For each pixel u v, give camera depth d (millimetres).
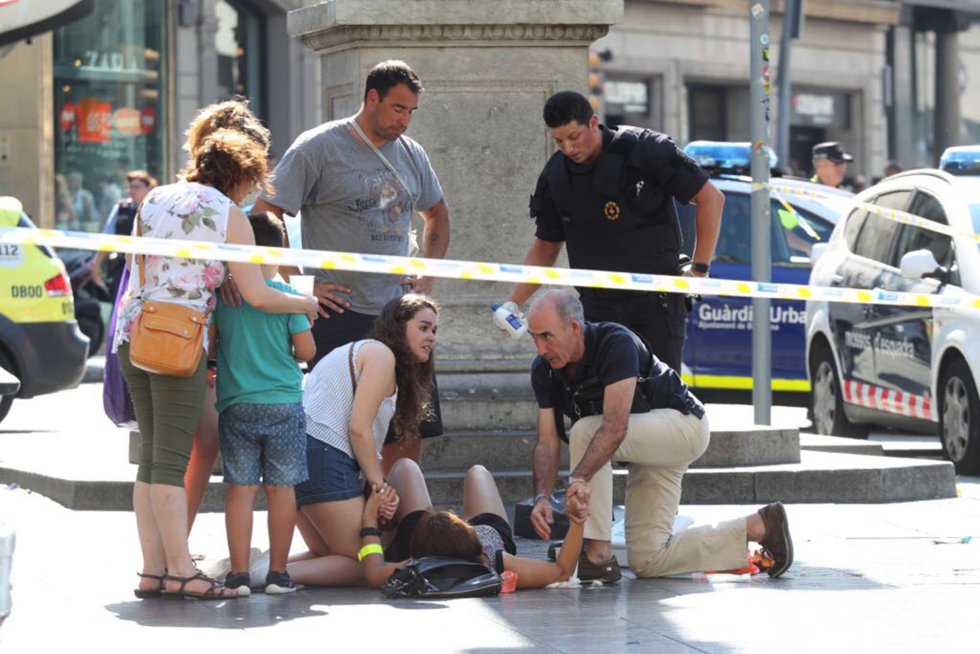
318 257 18984
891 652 16922
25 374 39125
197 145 20906
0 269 38938
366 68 28016
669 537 21516
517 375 28203
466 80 28125
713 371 42438
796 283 42219
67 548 23188
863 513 26266
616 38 82438
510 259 28281
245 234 19984
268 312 20297
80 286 60125
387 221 23672
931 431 35594
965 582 20859
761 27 33312
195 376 20047
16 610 19312
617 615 18906
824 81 92938
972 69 103312
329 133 23531
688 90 87688
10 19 21750
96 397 50062
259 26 73125
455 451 27078
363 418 20938
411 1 27828
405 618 18797
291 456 20484
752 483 27016
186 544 20156
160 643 17500
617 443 20484
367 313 23844
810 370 39188
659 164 23203
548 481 21031
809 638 17562
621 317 23734
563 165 23594
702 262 23609
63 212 66750
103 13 67438
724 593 20281
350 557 21078
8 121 66125
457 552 20422
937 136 101625
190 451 20203
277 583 20484
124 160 68188
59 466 28250
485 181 28250
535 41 28125
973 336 32594
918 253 33969
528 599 20062
